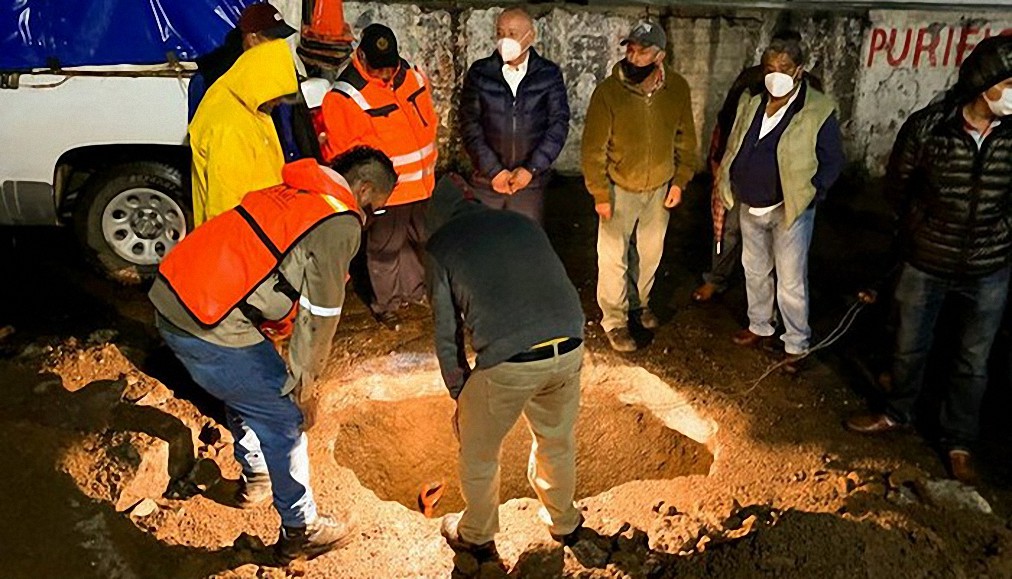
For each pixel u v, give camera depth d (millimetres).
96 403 4457
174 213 5809
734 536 3955
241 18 4625
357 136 4980
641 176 5000
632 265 5656
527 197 5340
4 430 4094
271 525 4078
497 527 3887
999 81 3656
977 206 3973
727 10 7297
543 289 3344
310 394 3678
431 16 7109
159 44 5367
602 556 3908
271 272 3373
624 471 5078
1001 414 4891
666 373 5293
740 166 4848
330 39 5535
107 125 5477
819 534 3803
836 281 6320
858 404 4992
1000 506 4215
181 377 4988
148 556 3705
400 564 3881
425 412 5312
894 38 7438
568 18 7246
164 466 4195
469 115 5152
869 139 7715
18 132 5465
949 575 3709
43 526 3686
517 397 3424
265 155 4289
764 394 5094
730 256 5914
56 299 5770
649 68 4742
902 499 4137
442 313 3486
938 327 5641
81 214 5770
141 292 5902
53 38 5312
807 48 7438
